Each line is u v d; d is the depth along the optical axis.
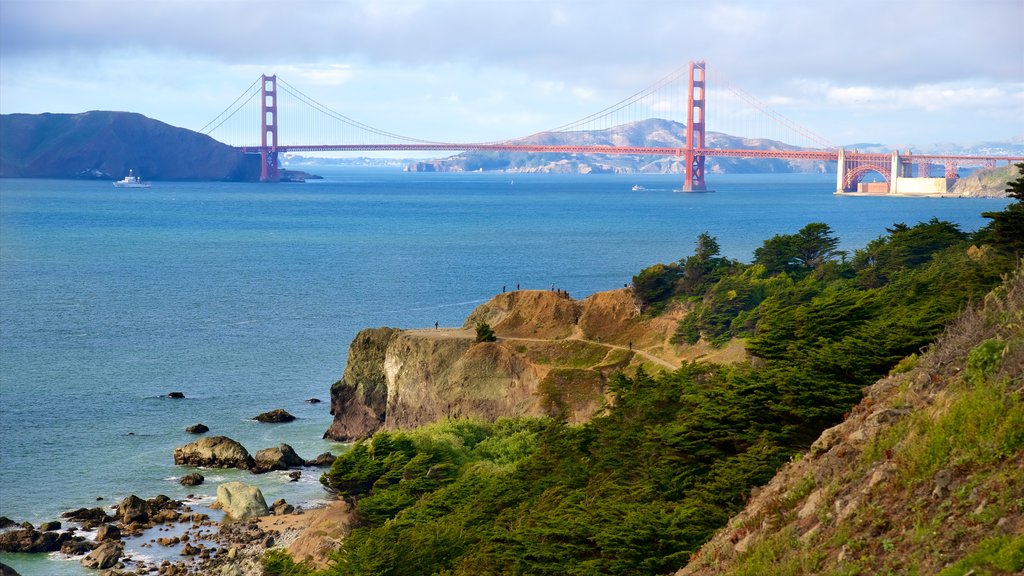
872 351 54.31
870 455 33.41
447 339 124.38
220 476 106.38
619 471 59.69
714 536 38.94
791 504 34.94
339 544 76.00
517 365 120.31
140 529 90.94
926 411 33.47
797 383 53.25
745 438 52.81
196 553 85.62
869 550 29.19
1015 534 26.23
